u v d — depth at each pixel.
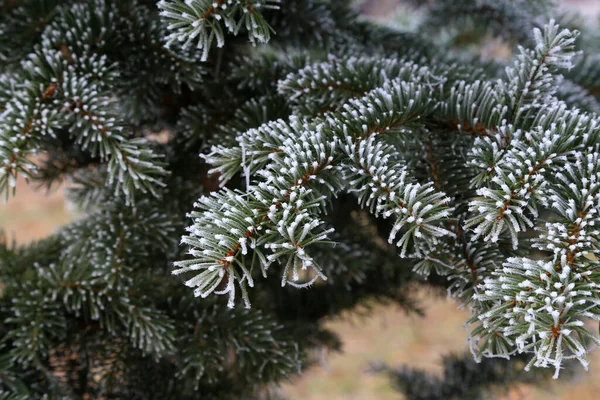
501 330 0.84
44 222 3.59
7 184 0.89
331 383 2.78
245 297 0.81
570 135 0.85
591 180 0.83
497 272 0.83
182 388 1.04
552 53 0.87
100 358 1.01
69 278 0.97
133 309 0.96
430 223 0.85
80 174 1.05
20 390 0.97
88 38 0.96
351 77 0.94
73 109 0.93
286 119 0.98
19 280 1.01
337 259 1.01
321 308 1.13
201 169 1.05
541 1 1.11
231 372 1.07
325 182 0.85
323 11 1.05
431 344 3.04
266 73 1.00
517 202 0.82
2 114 0.91
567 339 0.80
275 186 0.84
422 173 0.93
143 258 1.00
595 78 1.07
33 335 0.95
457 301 0.89
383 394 2.70
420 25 1.27
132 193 0.93
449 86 0.96
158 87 1.04
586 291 0.80
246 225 0.82
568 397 2.28
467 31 1.48
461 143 0.92
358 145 0.86
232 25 0.86
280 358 0.99
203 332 0.98
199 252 0.81
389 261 1.09
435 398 1.13
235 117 1.00
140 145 0.96
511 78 0.90
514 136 0.86
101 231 0.99
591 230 0.83
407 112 0.89
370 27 1.12
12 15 0.99
